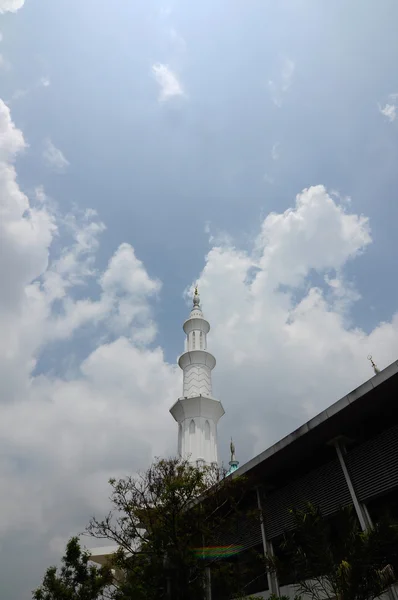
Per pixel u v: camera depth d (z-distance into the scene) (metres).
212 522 19.27
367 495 15.32
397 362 14.81
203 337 51.97
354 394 15.91
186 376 47.31
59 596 22.53
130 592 17.36
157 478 20.08
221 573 18.39
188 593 16.52
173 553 16.83
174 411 43.88
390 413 16.31
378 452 15.65
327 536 12.98
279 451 18.47
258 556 16.70
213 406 42.94
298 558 13.40
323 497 17.02
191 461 37.31
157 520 19.06
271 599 14.66
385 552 11.84
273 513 18.94
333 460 17.53
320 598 14.20
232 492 20.02
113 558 20.19
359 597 11.00
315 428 17.06
